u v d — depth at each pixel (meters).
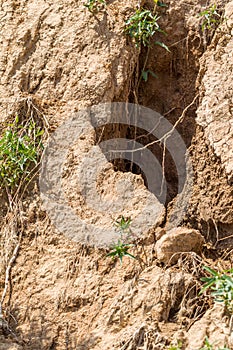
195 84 6.42
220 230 5.78
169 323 5.20
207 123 6.03
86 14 6.59
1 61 6.60
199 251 5.61
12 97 6.42
